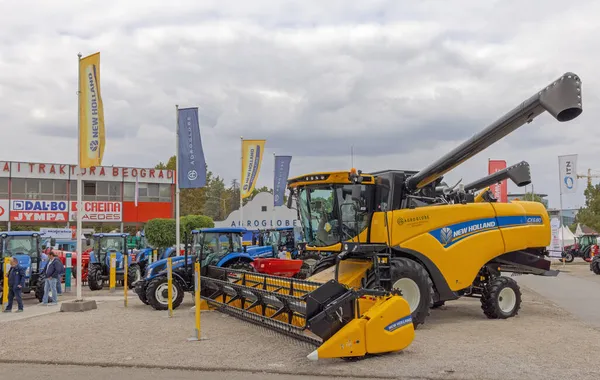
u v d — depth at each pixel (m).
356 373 7.14
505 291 12.34
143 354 8.50
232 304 12.55
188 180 20.47
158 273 14.51
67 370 7.71
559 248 40.47
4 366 8.02
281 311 9.35
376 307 7.99
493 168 23.61
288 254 25.03
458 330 10.54
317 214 12.20
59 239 34.84
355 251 9.93
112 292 20.81
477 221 12.09
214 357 8.20
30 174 43.41
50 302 17.20
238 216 45.97
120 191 46.97
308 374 7.21
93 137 14.67
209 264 14.72
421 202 12.69
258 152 26.89
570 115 9.43
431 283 10.88
